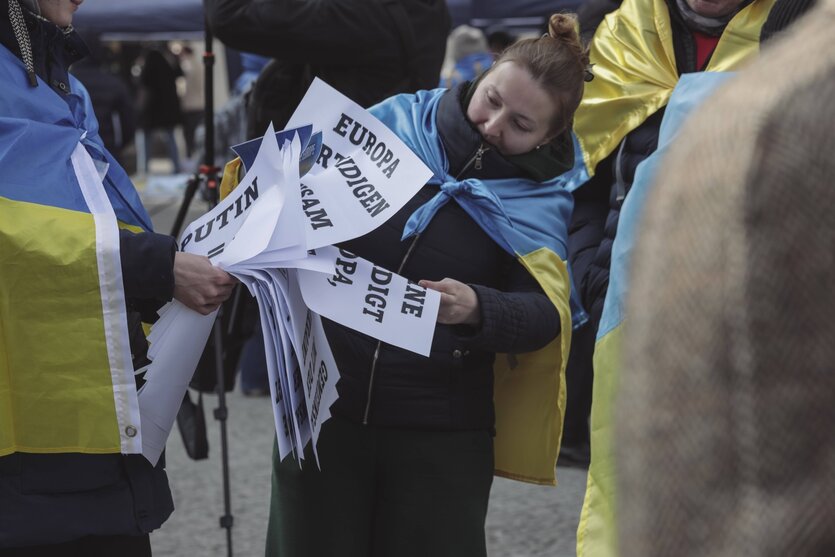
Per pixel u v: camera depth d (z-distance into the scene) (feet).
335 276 6.74
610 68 9.35
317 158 6.97
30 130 6.41
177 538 12.28
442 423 7.21
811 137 2.23
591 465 6.70
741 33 8.91
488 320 6.95
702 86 6.66
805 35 2.38
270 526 7.74
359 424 7.27
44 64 6.88
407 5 11.16
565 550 12.08
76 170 6.64
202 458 9.76
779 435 2.24
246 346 17.84
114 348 6.31
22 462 6.29
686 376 2.33
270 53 10.93
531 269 7.31
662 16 9.29
